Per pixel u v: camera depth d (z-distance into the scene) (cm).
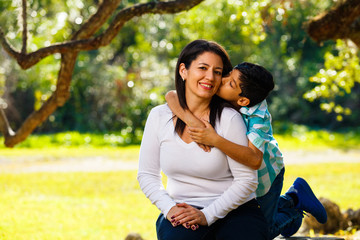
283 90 2742
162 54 2341
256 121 278
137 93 2122
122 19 418
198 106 277
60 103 485
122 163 1505
